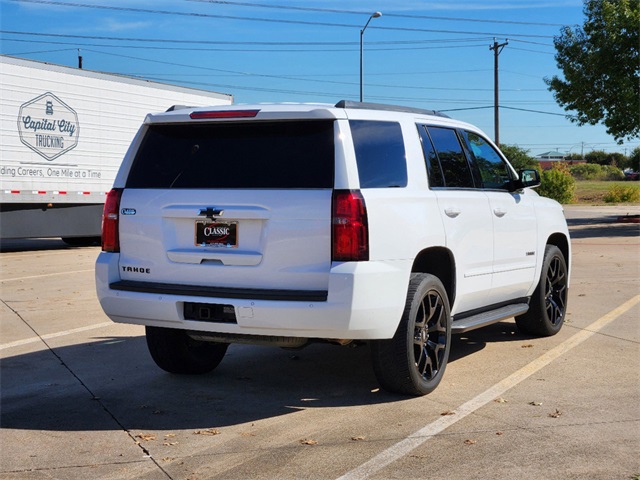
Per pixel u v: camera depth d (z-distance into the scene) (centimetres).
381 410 550
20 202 1809
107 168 2009
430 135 629
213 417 540
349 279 509
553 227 794
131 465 450
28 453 471
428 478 422
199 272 555
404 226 551
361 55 3534
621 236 2277
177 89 2186
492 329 846
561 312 815
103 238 596
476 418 528
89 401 581
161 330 630
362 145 547
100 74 1975
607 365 676
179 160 578
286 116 544
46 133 1856
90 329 862
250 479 426
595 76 2855
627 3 2758
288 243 527
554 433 494
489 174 707
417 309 564
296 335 523
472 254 644
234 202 543
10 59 1770
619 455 454
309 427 514
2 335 829
